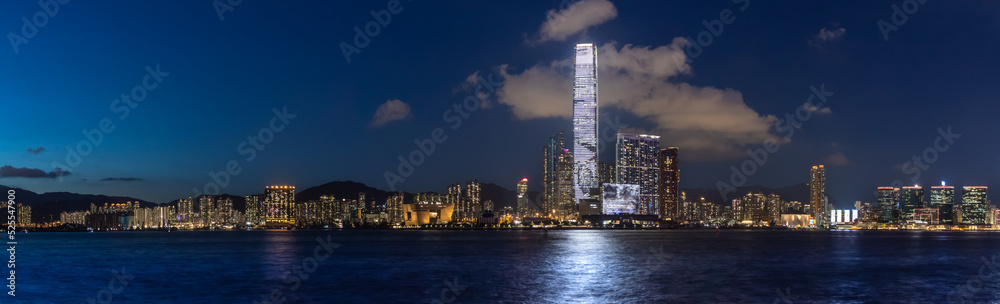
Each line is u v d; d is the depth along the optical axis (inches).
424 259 6314.0
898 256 6850.4
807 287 3932.1
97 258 6678.2
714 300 3420.3
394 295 3604.8
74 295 3703.3
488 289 3838.6
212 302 3385.8
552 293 3663.9
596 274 4697.3
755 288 3873.0
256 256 6879.9
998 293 3722.9
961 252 7696.9
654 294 3617.1
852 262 5920.3
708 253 7327.8
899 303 3351.4
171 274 4785.9
